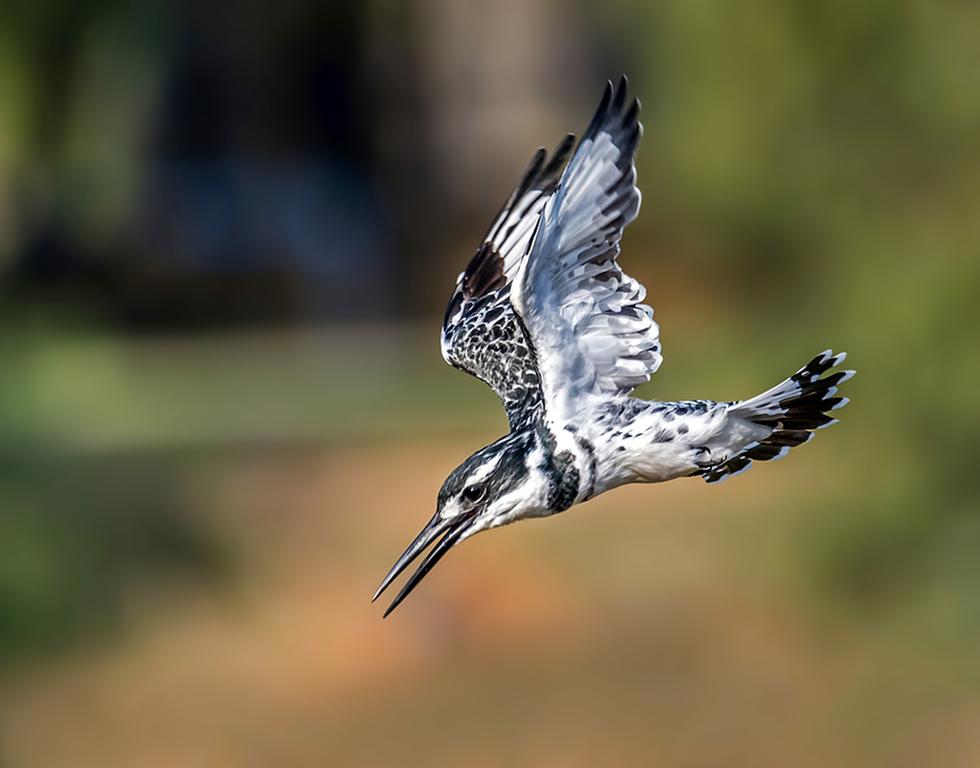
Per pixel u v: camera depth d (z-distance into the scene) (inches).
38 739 548.1
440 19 1359.5
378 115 1373.0
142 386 968.3
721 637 572.1
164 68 1091.3
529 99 1363.2
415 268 1327.5
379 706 570.3
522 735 537.6
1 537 615.8
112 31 678.5
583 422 236.4
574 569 644.1
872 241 499.5
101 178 708.0
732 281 597.3
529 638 604.4
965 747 482.3
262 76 1331.2
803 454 674.8
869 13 489.7
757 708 526.9
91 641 608.7
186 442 806.5
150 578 640.4
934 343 488.7
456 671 589.3
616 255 234.1
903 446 506.6
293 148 1353.3
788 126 510.0
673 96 537.6
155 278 1189.7
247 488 743.7
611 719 540.1
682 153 538.6
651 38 558.6
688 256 647.1
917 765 485.7
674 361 671.1
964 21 486.6
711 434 234.1
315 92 1364.4
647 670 564.4
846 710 514.9
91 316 1011.3
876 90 494.9
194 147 1301.7
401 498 742.5
